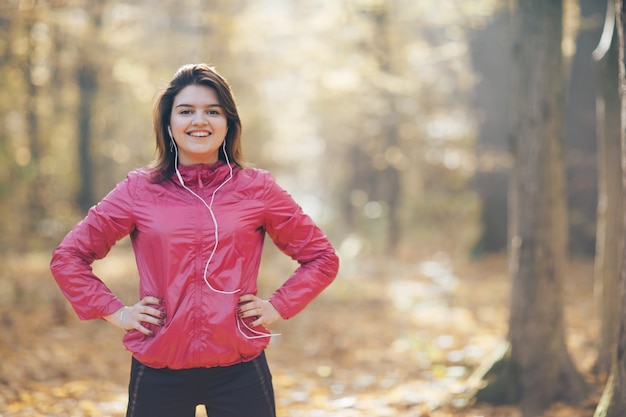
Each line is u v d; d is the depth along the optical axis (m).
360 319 9.52
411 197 20.77
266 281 11.33
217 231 2.61
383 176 20.16
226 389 2.66
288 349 7.63
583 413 4.95
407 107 14.87
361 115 15.88
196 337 2.57
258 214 2.71
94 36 11.85
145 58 12.66
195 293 2.58
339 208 24.97
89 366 6.44
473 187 16.80
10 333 7.64
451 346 7.65
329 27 12.36
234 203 2.67
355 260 15.87
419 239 19.89
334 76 12.62
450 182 19.73
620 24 3.52
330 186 26.45
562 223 5.18
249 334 2.68
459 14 11.48
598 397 5.19
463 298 11.15
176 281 2.58
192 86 2.71
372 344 7.89
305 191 29.95
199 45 11.88
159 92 2.76
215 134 2.72
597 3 11.63
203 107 2.71
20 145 15.77
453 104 16.20
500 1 9.86
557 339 5.19
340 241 19.20
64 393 5.28
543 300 5.14
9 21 10.02
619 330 3.67
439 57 13.70
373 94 14.06
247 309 2.64
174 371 2.62
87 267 2.66
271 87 16.78
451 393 5.37
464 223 19.64
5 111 13.26
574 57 13.00
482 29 13.50
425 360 6.86
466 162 15.76
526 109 5.11
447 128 16.97
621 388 3.63
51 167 17.55
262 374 2.71
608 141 5.63
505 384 5.21
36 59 12.17
